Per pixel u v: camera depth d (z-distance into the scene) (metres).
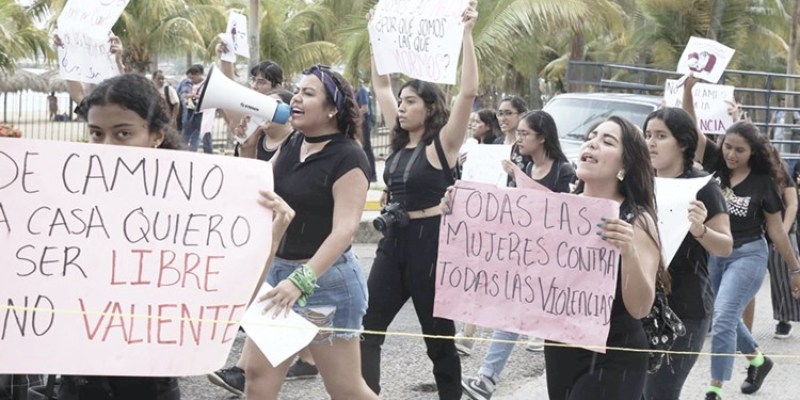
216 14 28.39
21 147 3.13
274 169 4.80
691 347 5.30
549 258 4.26
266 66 8.05
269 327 3.97
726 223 5.35
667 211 5.05
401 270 5.84
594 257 4.17
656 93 17.53
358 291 4.77
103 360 3.19
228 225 3.35
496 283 4.39
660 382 5.32
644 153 4.26
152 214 3.26
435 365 5.94
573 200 4.20
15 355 3.11
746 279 6.90
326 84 4.65
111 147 3.21
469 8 6.08
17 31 25.83
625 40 28.80
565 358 4.28
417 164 5.84
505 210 4.38
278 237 3.47
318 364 4.79
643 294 4.07
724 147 7.12
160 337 3.26
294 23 30.59
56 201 3.16
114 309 3.20
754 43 30.02
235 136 5.95
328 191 4.66
